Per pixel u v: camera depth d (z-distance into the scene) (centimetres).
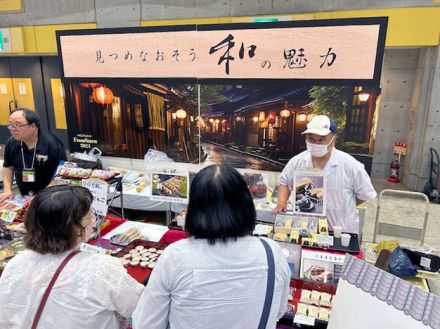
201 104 353
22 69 713
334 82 270
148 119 362
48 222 97
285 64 279
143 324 91
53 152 238
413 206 468
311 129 195
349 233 195
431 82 493
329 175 209
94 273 98
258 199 264
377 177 608
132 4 554
